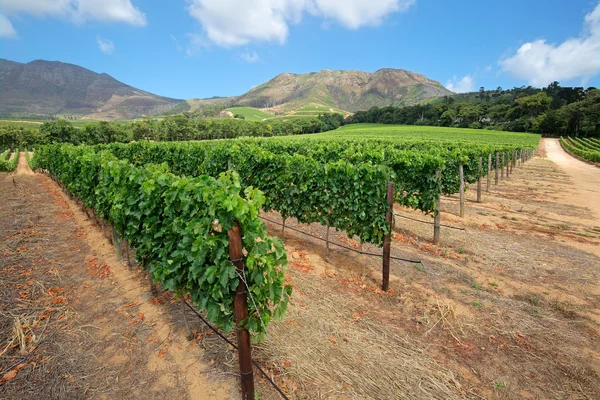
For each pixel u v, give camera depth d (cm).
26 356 365
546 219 1007
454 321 451
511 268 632
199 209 342
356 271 604
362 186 560
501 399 326
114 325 431
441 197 1352
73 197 1200
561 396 333
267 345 386
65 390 323
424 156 785
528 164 3169
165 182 412
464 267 634
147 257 473
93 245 721
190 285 347
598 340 422
